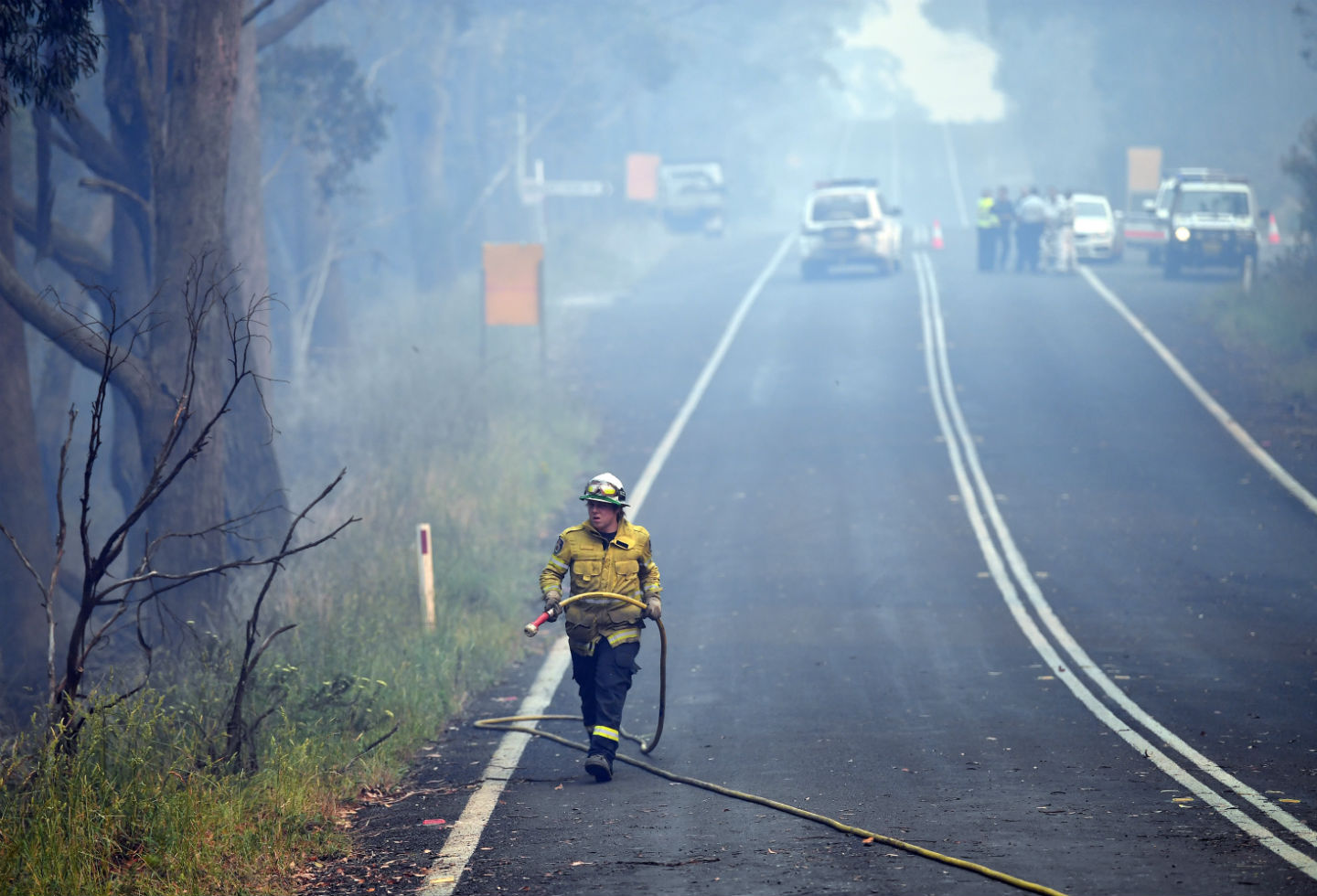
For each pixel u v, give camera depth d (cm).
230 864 1502
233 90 3020
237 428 3791
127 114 3744
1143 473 4656
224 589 3033
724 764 2022
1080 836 1541
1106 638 2931
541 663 2900
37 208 3503
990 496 4456
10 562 3334
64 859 1412
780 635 3081
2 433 3344
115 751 1738
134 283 4097
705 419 5788
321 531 3828
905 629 3095
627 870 1459
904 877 1398
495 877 1464
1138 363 6300
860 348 6950
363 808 1830
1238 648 2800
